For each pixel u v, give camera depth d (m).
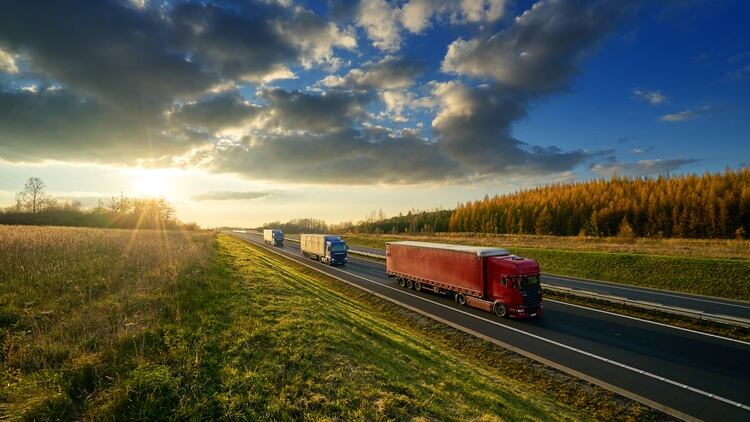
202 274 17.50
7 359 7.96
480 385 10.95
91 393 7.23
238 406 7.38
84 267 15.91
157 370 7.97
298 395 8.13
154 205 86.75
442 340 17.41
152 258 19.56
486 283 21.62
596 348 15.65
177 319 10.94
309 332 11.50
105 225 72.38
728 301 24.22
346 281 31.64
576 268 36.59
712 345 15.79
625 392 11.78
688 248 38.72
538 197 107.25
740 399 11.22
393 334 14.95
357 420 7.50
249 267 23.77
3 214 64.00
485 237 72.06
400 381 9.59
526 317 19.61
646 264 32.78
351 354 10.61
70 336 9.31
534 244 52.78
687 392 11.71
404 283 29.66
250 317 12.26
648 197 80.56
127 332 9.46
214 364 8.85
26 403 6.45
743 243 41.59
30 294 11.87
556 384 12.60
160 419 6.77
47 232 27.30
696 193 72.50
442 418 8.12
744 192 63.34
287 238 92.06
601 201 85.94
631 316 20.52
